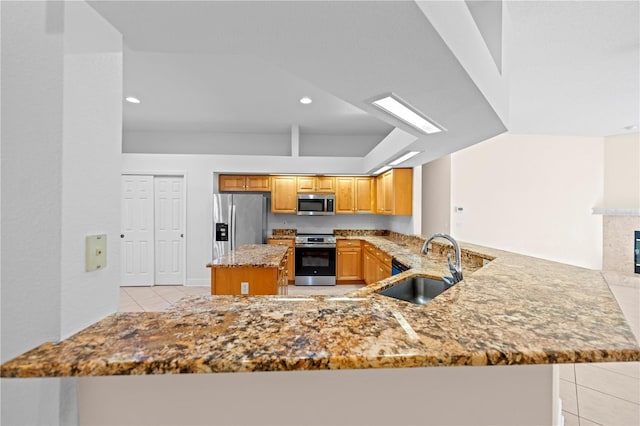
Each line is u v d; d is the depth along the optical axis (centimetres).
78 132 81
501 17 171
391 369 83
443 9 110
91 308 85
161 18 98
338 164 506
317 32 108
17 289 74
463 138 251
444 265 256
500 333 82
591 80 269
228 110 411
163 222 491
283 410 81
